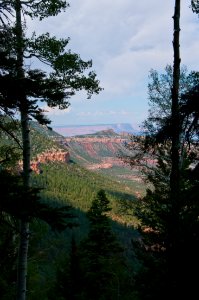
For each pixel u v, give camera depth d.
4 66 5.48
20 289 10.57
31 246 14.23
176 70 11.73
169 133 6.13
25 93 5.30
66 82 11.31
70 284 18.88
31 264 17.11
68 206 4.67
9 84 5.19
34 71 5.59
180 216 8.96
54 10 11.31
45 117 5.71
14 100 5.35
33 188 4.83
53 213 4.46
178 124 5.89
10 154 11.05
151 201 15.21
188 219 8.73
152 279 8.90
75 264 19.09
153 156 15.43
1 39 7.03
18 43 9.46
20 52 10.03
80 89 11.62
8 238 9.74
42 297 18.33
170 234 8.58
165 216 8.97
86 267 20.22
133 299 19.12
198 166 6.39
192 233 8.25
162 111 15.34
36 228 11.26
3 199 4.44
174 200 9.05
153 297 8.38
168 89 15.37
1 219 4.96
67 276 19.05
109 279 19.98
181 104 5.69
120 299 19.66
